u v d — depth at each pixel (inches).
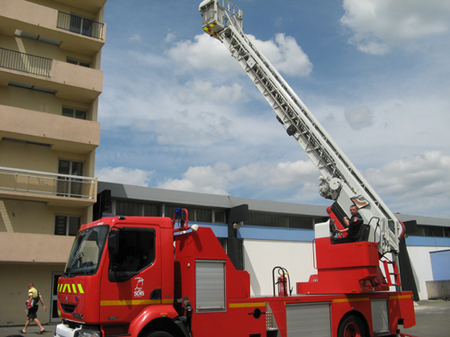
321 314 356.2
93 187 773.9
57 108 848.3
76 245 301.1
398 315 411.8
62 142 780.6
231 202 973.2
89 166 815.7
